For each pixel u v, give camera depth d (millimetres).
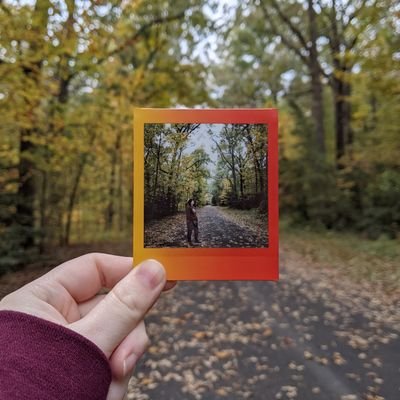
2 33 5902
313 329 4824
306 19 15445
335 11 13445
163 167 1396
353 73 9391
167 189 1398
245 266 1392
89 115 9375
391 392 3270
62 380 1012
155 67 11906
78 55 7039
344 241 10820
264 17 15047
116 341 1257
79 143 8180
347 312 5324
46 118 7750
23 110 6641
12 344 1010
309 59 15336
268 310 5668
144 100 11141
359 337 4461
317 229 13180
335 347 4242
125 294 1285
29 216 7398
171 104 11352
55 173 9031
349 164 12414
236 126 1416
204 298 6387
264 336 4680
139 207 1388
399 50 8469
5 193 7180
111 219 13297
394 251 8453
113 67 10547
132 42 10352
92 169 11102
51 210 9477
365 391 3322
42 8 5730
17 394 943
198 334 4805
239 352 4250
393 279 6562
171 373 3826
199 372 3838
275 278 1387
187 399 3377
